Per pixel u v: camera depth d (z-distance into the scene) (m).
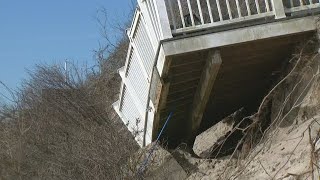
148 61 8.27
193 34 7.15
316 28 7.34
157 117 8.68
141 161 9.47
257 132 8.12
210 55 7.34
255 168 7.06
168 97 8.34
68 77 16.80
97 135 10.51
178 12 7.45
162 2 7.20
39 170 10.89
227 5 7.38
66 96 15.13
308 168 5.63
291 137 6.91
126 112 10.98
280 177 6.11
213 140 10.53
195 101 8.53
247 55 7.75
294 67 7.18
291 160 6.26
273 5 7.40
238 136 9.72
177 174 9.05
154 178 9.12
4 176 11.51
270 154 7.05
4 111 14.93
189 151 9.69
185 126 9.54
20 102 15.41
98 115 13.94
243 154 7.96
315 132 6.28
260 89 8.98
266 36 7.26
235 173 7.24
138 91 9.51
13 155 11.75
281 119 7.47
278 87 8.26
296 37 7.59
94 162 9.39
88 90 16.34
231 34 7.22
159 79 7.68
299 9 7.48
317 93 7.04
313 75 7.09
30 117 14.14
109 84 16.89
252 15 7.38
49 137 12.46
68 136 12.01
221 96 8.90
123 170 9.26
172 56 7.10
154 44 7.57
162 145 9.80
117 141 10.03
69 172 9.65
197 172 8.84
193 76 8.01
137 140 10.21
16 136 12.72
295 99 7.58
